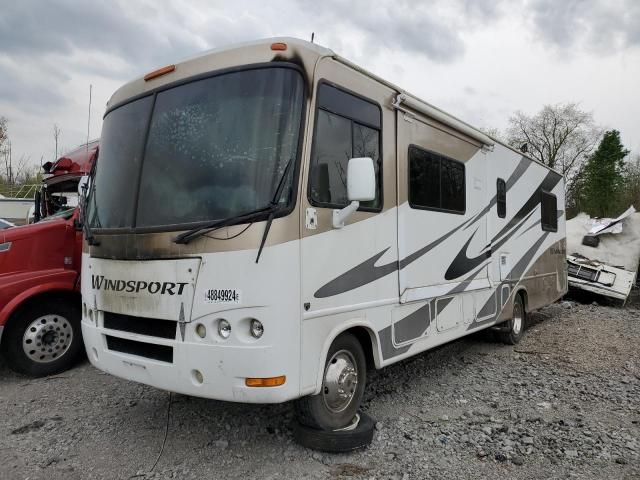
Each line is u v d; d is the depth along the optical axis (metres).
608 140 41.88
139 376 3.66
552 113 42.75
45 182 7.45
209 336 3.29
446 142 5.44
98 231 3.99
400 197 4.54
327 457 3.72
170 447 3.88
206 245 3.32
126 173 3.94
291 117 3.42
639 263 13.71
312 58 3.61
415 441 4.03
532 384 5.60
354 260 3.91
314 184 3.54
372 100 4.23
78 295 5.90
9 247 5.55
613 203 40.88
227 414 4.47
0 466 3.60
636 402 5.04
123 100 4.21
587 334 8.29
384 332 4.27
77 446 3.91
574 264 12.40
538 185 8.45
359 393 4.08
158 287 3.51
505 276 7.03
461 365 6.40
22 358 5.48
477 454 3.83
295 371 3.32
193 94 3.72
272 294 3.20
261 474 3.47
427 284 4.96
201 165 3.54
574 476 3.51
